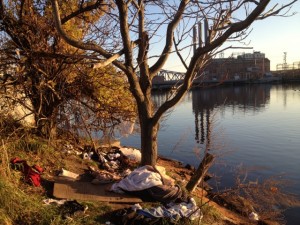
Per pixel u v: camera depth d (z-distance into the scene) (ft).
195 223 21.34
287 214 33.22
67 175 26.05
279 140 80.33
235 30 19.67
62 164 28.32
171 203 23.12
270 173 50.47
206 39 22.18
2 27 30.04
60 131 34.71
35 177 23.70
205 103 200.44
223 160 53.72
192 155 62.03
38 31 29.73
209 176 44.70
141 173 24.20
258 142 77.61
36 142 28.99
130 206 22.38
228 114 140.36
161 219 20.34
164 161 48.19
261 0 18.44
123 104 36.11
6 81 29.45
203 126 105.50
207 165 28.12
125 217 20.04
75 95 33.47
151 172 24.47
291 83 462.19
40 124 32.35
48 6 30.22
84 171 28.35
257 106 172.86
